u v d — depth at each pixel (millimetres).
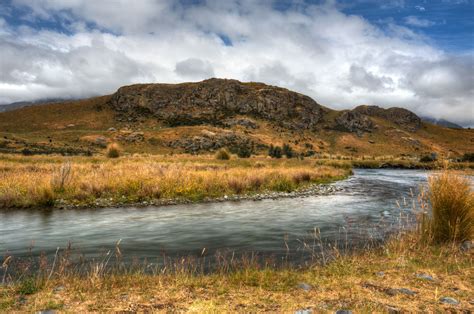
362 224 11703
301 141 194250
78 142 128375
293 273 6223
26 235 9898
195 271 6594
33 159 38594
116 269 6727
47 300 4723
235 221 12242
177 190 18469
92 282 5469
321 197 19812
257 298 4863
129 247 8625
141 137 143375
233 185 20797
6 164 29688
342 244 8945
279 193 20906
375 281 5641
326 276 6074
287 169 33156
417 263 6746
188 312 4242
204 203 16812
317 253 8062
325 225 11586
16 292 5105
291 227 11219
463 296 4938
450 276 5895
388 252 7523
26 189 16594
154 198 17297
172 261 7379
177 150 133250
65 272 6359
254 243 9109
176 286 5430
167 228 10977
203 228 11000
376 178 37875
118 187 18062
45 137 132250
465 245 7734
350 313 4195
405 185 28672
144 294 5059
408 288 5266
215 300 4762
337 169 46281
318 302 4688
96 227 11070
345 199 18922
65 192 17078
